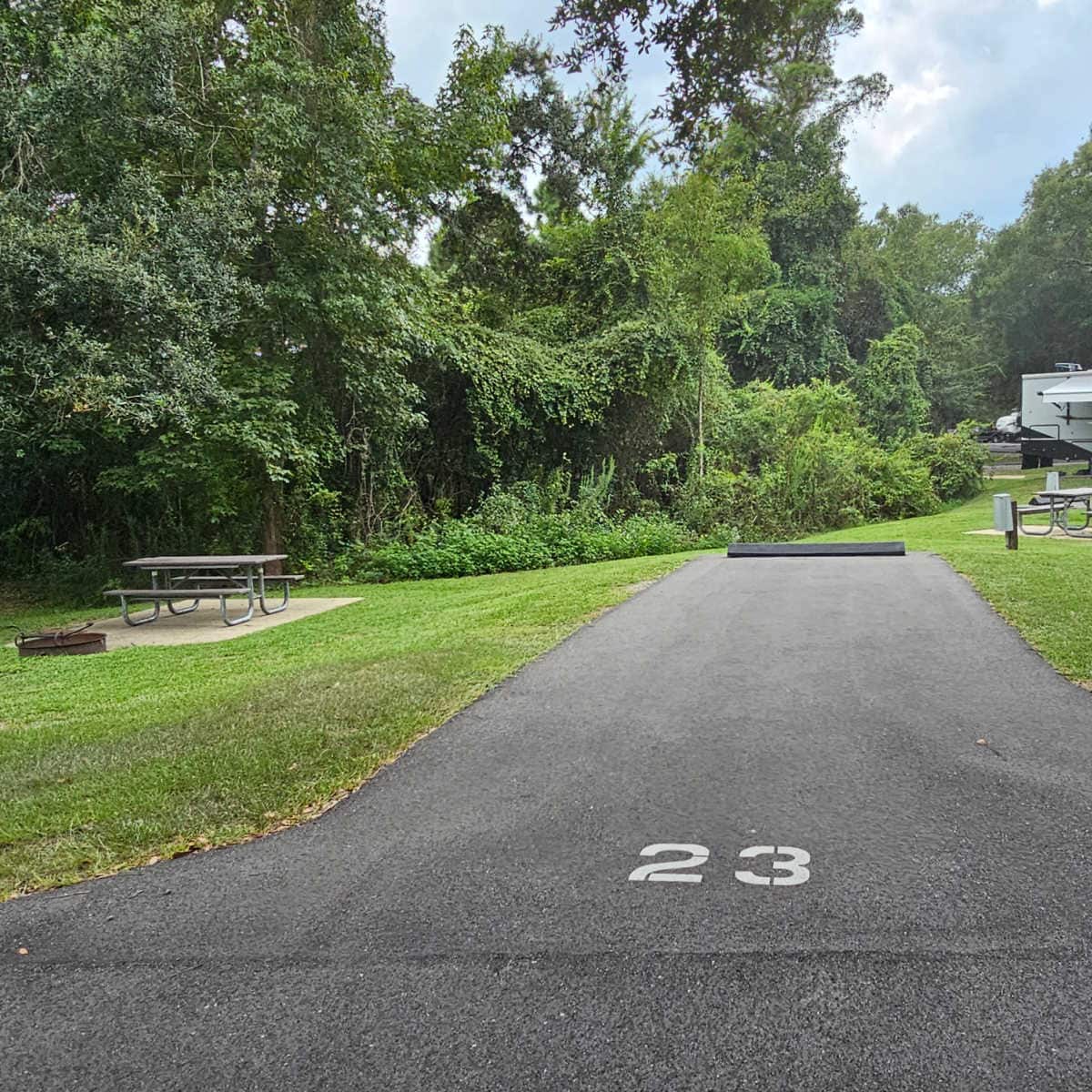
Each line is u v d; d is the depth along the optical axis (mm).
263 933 2459
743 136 5715
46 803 3459
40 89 9539
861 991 2066
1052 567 8336
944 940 2270
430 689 4949
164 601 11031
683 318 19141
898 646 5484
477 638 6496
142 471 13047
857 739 3830
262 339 12922
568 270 20719
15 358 9055
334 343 13258
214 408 11672
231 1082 1853
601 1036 1942
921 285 48062
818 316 31766
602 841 2949
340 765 3738
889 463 21250
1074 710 4109
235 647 7723
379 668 5582
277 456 12164
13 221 8453
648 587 8562
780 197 30172
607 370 18156
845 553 10500
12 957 2398
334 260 12578
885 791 3262
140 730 4570
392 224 13422
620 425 19281
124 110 9984
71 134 9852
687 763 3633
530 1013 2039
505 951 2305
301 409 13242
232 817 3271
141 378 9508
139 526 15211
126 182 9891
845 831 2943
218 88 11312
